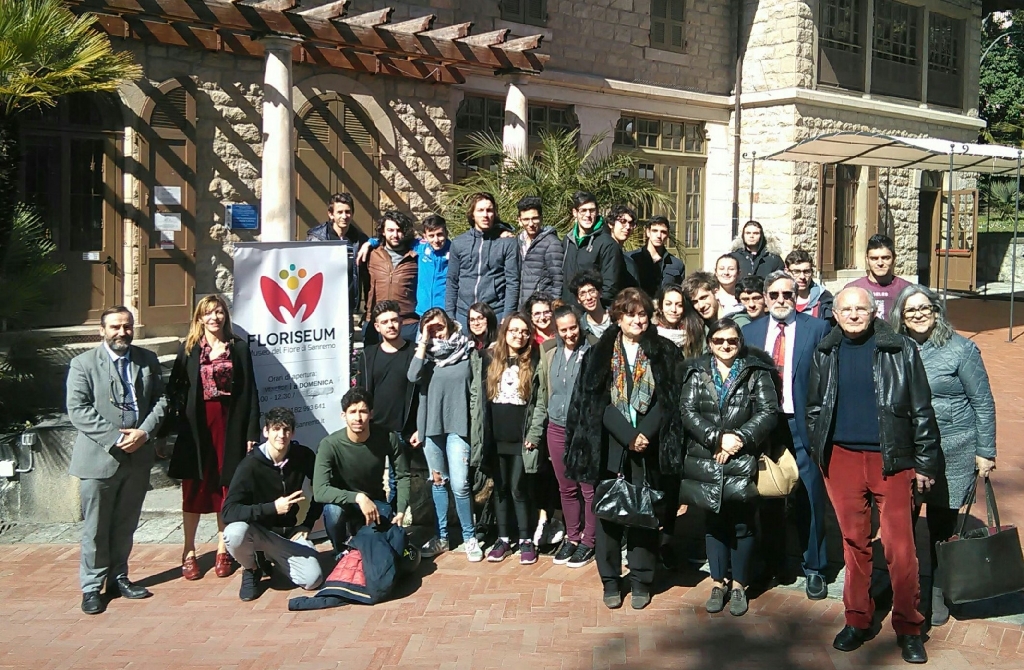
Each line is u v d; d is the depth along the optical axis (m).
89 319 10.45
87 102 10.40
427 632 5.27
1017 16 27.59
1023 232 24.34
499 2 14.23
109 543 5.87
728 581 5.72
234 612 5.64
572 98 15.25
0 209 7.73
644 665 4.83
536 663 4.86
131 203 10.61
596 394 5.61
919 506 5.22
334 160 12.20
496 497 6.45
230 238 11.36
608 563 5.55
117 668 4.90
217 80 11.16
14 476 7.31
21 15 6.98
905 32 19.20
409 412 6.64
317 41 10.16
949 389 5.20
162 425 6.14
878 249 6.91
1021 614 5.41
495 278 7.57
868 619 4.95
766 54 17.12
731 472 5.30
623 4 15.93
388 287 7.73
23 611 5.70
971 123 20.72
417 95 12.89
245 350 6.23
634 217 7.45
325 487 6.02
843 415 4.93
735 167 17.52
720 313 6.95
